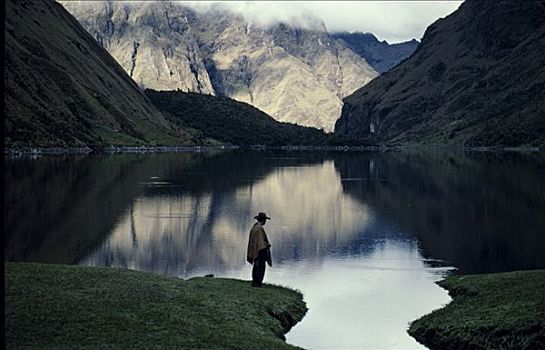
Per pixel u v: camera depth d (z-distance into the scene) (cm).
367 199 11356
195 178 15938
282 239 7012
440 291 4412
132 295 3269
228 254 6203
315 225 8169
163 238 7081
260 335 2977
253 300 3691
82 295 3145
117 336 2602
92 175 15625
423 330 3406
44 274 3547
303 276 5034
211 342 2673
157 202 10550
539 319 3031
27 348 2370
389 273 5175
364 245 6600
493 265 5522
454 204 10288
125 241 6819
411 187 13438
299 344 3216
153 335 2670
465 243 6681
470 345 3075
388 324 3609
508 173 16812
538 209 9475
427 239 6962
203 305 3322
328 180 15812
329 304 4059
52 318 2730
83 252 6119
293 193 12544
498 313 3291
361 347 3203
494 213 9119
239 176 17050
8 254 5866
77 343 2473
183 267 5547
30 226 7581
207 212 9431
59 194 11119
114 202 10356
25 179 13612
